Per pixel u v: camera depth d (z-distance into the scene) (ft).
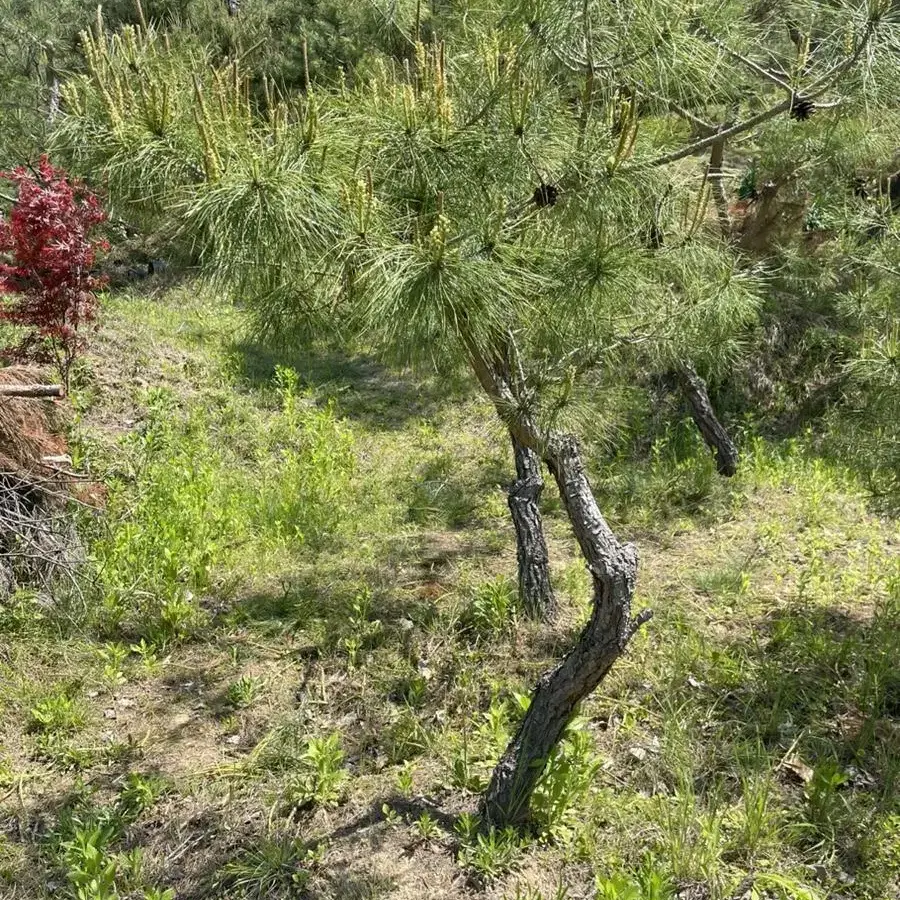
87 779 12.78
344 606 17.22
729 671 14.21
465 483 24.52
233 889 10.80
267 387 29.43
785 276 26.68
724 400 27.99
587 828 11.12
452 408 29.17
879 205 19.92
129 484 21.57
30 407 17.48
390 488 24.06
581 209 8.99
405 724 13.57
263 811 12.04
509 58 8.64
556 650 15.60
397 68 10.83
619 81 9.68
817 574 17.92
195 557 18.44
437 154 8.45
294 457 23.99
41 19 33.09
